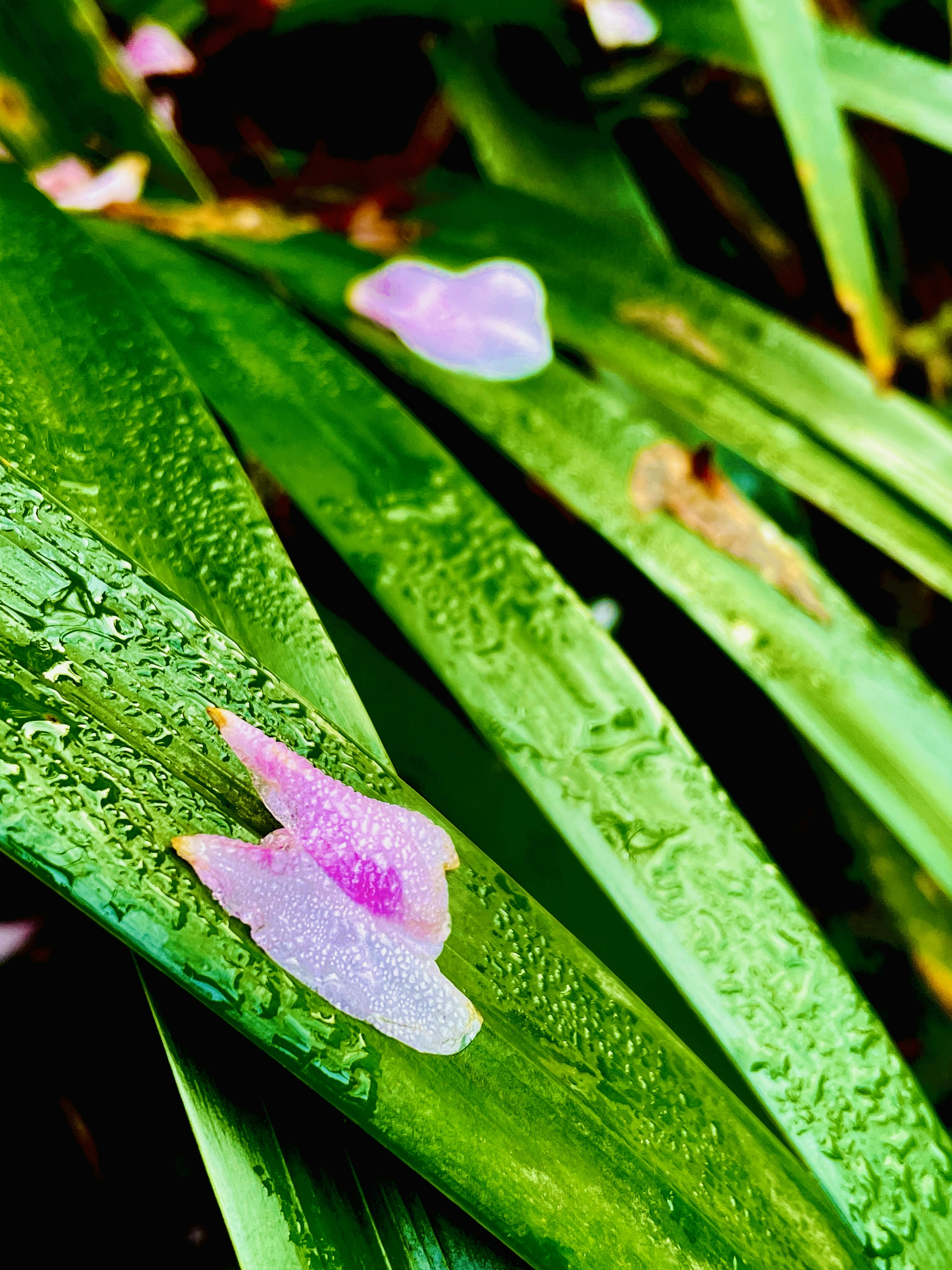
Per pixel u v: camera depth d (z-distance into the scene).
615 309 0.36
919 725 0.33
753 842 0.31
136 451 0.30
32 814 0.26
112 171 0.34
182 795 0.27
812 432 0.36
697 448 0.36
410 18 0.40
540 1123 0.27
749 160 0.45
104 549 0.28
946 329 0.45
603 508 0.34
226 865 0.27
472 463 0.39
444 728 0.34
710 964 0.30
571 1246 0.27
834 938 0.38
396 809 0.28
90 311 0.31
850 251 0.35
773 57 0.34
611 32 0.37
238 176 0.38
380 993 0.27
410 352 0.34
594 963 0.29
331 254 0.35
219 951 0.26
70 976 0.33
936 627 0.43
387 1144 0.26
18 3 0.34
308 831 0.27
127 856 0.27
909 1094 0.30
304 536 0.37
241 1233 0.26
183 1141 0.33
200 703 0.28
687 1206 0.28
